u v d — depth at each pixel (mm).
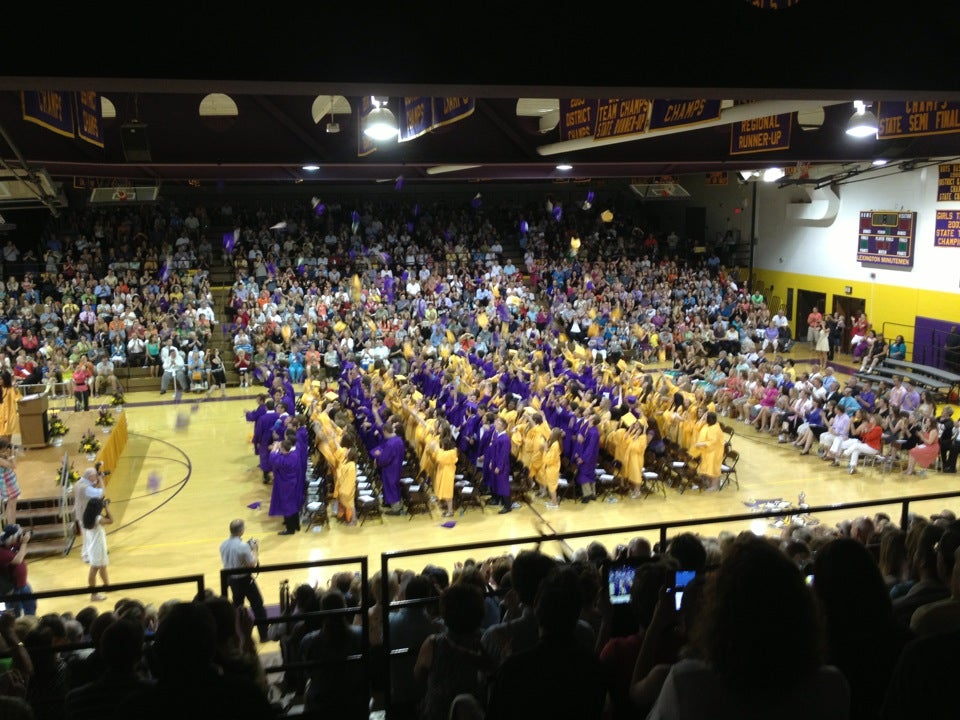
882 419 21641
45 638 6832
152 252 37469
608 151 16359
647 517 18266
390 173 19562
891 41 4941
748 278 43250
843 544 3555
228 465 22094
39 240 39844
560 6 4527
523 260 43656
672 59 4688
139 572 15625
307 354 31391
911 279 33062
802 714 2539
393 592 8359
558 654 3438
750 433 25109
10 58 3926
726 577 2627
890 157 17141
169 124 14141
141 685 4441
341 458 17781
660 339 35188
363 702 6305
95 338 31531
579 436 19109
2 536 12578
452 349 31422
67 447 21219
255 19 4137
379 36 4309
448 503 18438
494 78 4457
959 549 4004
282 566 6422
